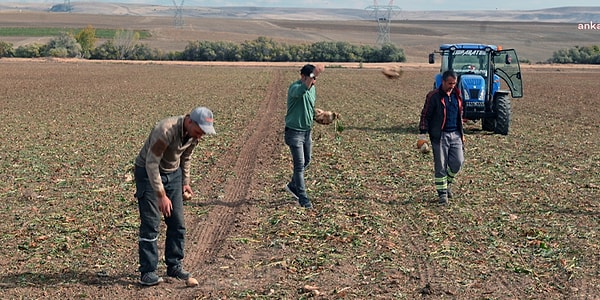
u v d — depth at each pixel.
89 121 23.59
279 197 11.54
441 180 10.99
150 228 7.20
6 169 14.05
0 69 66.88
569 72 75.44
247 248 8.73
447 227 9.66
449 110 10.93
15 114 26.09
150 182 6.90
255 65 86.69
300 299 6.95
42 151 16.50
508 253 8.48
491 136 20.41
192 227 9.78
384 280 7.53
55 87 42.88
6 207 10.78
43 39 151.00
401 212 10.54
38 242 8.88
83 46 115.06
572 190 12.17
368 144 17.83
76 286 7.34
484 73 21.17
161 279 7.44
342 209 10.58
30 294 7.08
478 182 12.84
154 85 45.75
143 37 159.38
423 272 7.80
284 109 28.67
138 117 25.09
